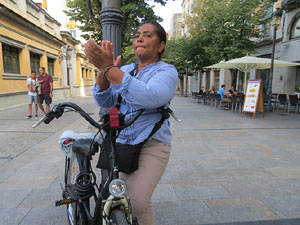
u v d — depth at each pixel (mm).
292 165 3922
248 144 5160
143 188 1397
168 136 1587
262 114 9641
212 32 13883
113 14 3527
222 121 8148
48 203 2688
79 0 7758
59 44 18781
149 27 1488
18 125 7059
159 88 1254
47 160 4062
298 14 11516
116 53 3646
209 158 4242
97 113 10102
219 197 2863
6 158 4156
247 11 12344
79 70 24594
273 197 2867
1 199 2768
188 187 3115
